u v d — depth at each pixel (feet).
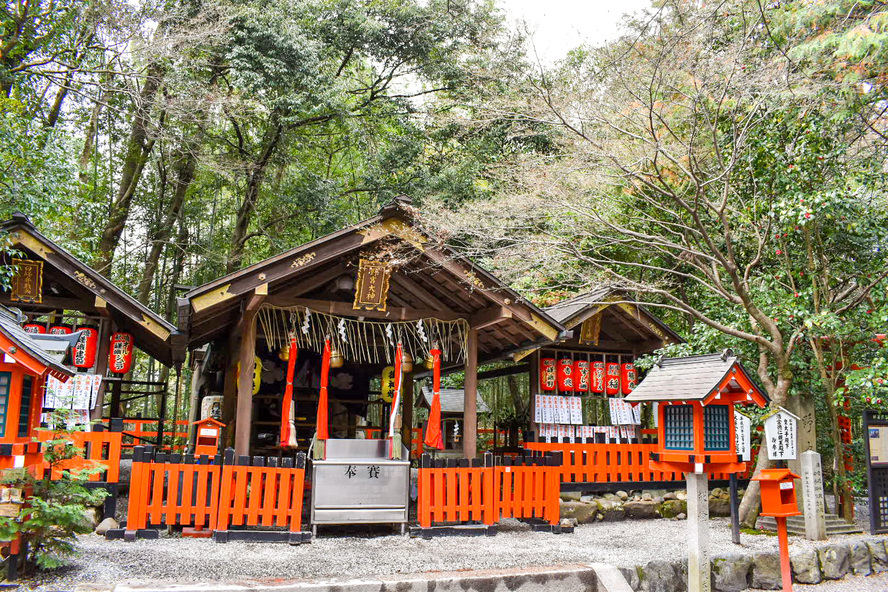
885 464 32.50
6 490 18.04
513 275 41.96
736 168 35.06
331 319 30.42
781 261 36.35
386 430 43.06
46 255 27.66
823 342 35.45
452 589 20.08
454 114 53.01
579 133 34.06
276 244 62.18
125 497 34.58
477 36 51.83
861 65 31.30
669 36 31.50
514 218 40.50
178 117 49.03
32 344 17.92
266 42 51.80
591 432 38.86
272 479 25.53
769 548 27.43
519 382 65.41
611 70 34.14
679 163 35.40
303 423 37.45
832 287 35.60
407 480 28.12
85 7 42.06
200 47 52.03
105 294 28.55
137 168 56.24
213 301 25.86
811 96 30.99
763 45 33.94
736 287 32.27
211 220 66.23
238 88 52.65
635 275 46.96
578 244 39.32
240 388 27.99
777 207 31.19
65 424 20.04
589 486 35.94
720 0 31.35
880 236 30.78
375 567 21.49
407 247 29.43
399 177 62.39
